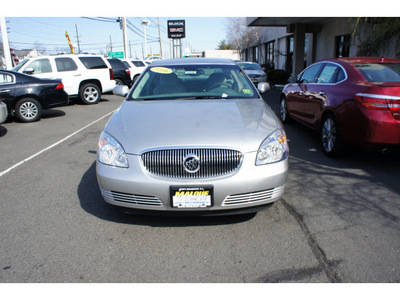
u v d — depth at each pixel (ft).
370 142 13.58
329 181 13.51
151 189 8.96
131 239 9.44
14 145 20.68
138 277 7.86
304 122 20.17
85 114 33.04
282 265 8.21
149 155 9.04
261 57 112.37
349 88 14.89
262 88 15.90
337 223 10.16
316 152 17.66
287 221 10.31
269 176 9.23
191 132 9.48
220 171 9.05
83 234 9.72
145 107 11.68
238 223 10.22
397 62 16.62
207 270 8.07
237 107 11.55
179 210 9.15
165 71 14.60
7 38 47.47
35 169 15.76
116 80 53.21
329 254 8.59
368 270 7.95
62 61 38.75
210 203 9.00
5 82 28.07
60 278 7.82
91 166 16.07
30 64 37.19
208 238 9.44
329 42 62.18
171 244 9.17
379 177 13.87
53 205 11.70
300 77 21.99
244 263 8.30
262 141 9.40
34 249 8.98
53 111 35.32
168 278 7.80
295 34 65.00
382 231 9.66
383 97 13.12
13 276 7.89
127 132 9.72
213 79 13.99
